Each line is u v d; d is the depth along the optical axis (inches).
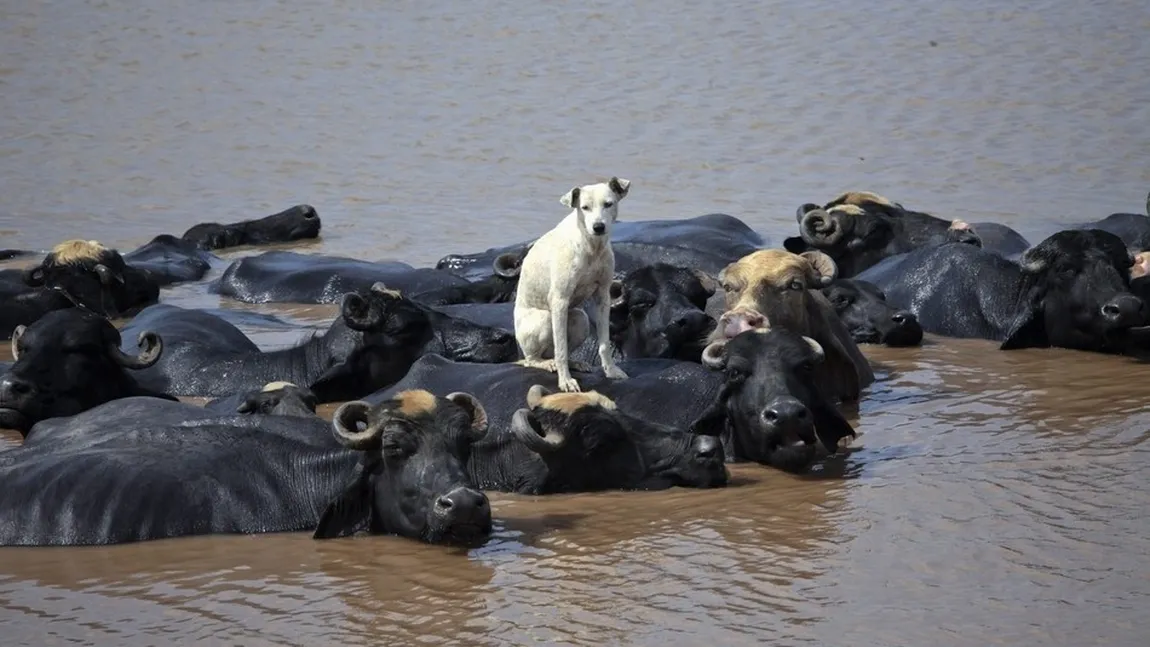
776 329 557.6
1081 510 476.4
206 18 2039.9
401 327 677.3
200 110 1583.4
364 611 424.2
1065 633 388.8
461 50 1798.7
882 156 1295.5
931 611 406.0
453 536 479.5
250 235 1088.8
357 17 2005.4
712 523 486.6
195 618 423.5
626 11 1966.0
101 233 1139.9
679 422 567.5
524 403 567.2
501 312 751.7
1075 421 580.7
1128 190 1152.8
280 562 466.0
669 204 1155.9
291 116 1540.4
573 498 524.7
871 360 711.7
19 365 602.2
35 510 493.0
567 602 424.5
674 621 407.5
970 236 849.5
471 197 1209.4
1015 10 1868.8
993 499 491.5
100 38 1946.4
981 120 1407.5
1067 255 710.5
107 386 619.2
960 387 649.0
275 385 579.5
